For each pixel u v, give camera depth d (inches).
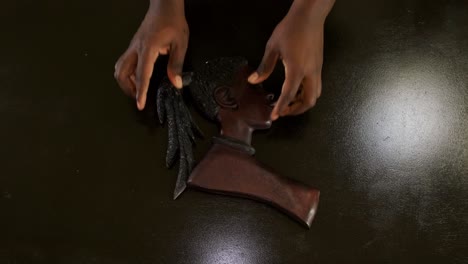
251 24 54.2
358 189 48.2
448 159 49.4
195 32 53.8
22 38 54.6
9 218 47.7
